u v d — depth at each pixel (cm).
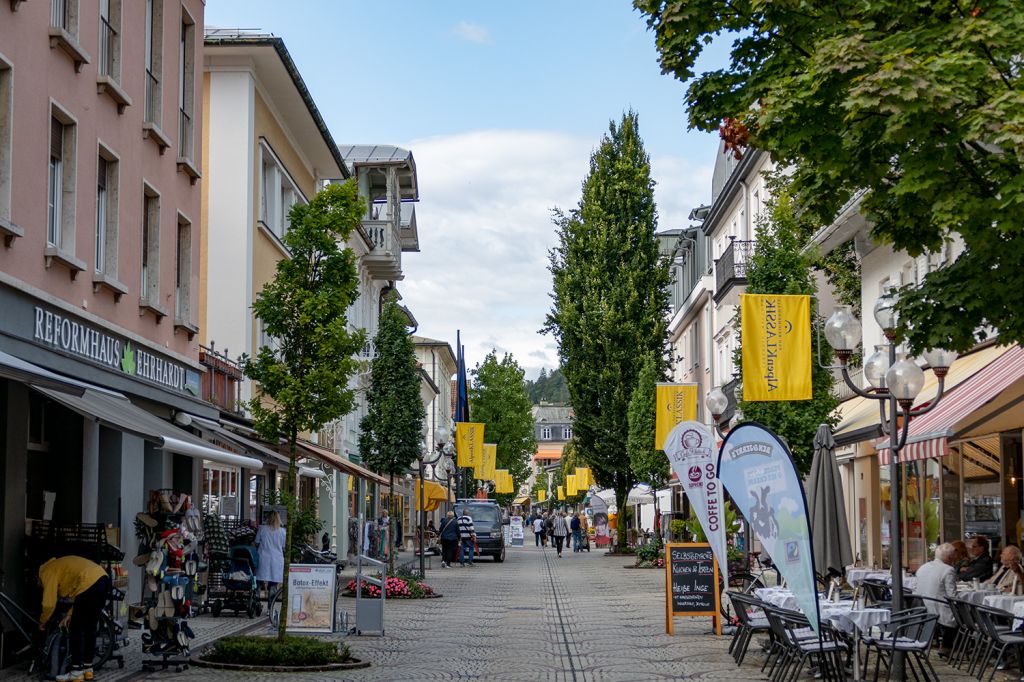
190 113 2289
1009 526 2084
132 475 1886
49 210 1603
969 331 1131
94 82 1738
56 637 1226
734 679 1388
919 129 959
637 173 5253
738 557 2622
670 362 5300
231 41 2817
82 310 1628
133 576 1861
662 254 5350
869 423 2147
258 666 1411
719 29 1176
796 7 1102
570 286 5281
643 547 4238
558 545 5334
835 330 1410
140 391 1891
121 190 1864
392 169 5050
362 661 1486
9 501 1393
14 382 1403
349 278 1560
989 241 1045
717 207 4959
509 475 8488
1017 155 984
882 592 1725
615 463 5231
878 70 952
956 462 2361
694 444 1872
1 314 1368
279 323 1528
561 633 1930
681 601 1906
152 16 2092
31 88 1488
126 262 1889
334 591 1744
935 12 1044
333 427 4294
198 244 2331
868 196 1128
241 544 2188
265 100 3088
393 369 3203
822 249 2981
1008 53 993
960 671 1422
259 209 3003
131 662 1428
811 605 1241
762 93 1150
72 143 1650
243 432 2539
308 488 3822
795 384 2183
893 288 1186
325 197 1544
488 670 1461
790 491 1231
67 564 1253
